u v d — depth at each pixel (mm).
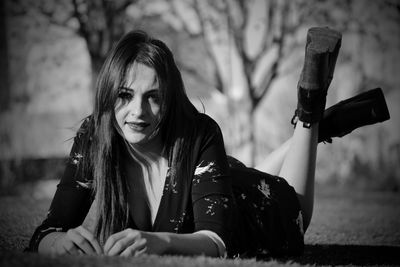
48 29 10594
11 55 10680
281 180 2838
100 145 2326
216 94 11008
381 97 3115
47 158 10219
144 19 10234
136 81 2221
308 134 2941
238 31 10391
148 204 2404
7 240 3092
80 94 10797
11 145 10180
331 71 2777
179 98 2361
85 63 10750
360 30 10938
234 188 2666
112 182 2348
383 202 6918
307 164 2986
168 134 2361
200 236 2113
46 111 10734
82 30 9414
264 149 11328
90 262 1626
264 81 10531
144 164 2387
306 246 3195
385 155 10633
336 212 5516
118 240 1921
